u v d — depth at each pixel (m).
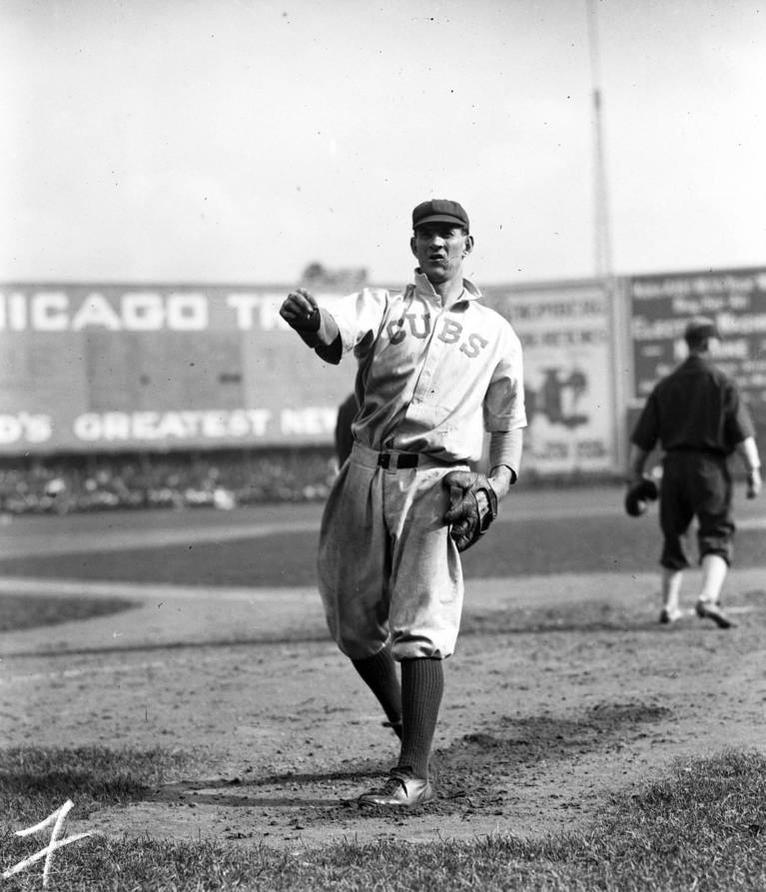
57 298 43.62
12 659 8.91
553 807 4.11
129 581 16.17
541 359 43.38
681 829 3.59
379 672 4.65
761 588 11.50
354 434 4.43
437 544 4.25
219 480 44.91
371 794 4.18
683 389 8.70
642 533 20.94
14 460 43.53
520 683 6.61
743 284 42.12
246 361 45.00
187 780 4.77
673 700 5.88
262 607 12.13
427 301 4.35
